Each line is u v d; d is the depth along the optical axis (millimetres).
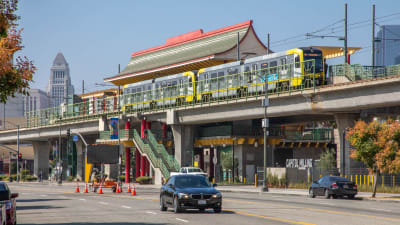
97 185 55875
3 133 127562
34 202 39000
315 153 81375
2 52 18734
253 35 90438
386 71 55094
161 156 75250
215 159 70750
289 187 60969
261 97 60594
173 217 24812
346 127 56875
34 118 117125
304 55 56062
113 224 22031
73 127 102375
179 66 94938
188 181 27594
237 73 64875
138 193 52562
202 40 96750
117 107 90688
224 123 79562
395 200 39312
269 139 75188
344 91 52125
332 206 32781
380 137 42062
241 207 31406
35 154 126750
